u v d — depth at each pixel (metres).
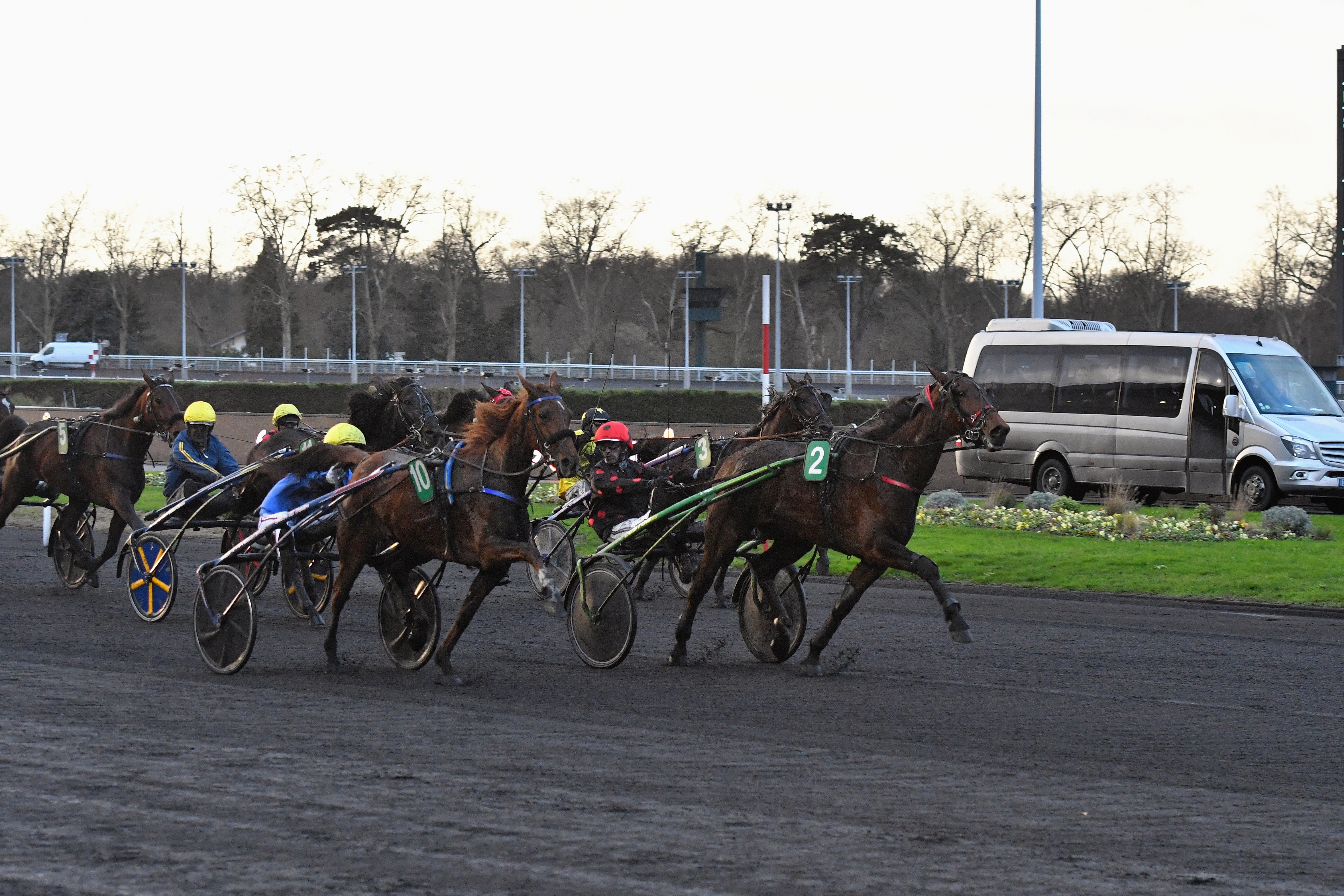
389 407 20.84
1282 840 9.01
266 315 131.62
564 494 23.55
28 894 7.55
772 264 132.75
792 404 19.50
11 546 29.25
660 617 19.67
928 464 14.72
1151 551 25.73
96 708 12.73
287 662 15.80
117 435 21.33
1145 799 9.98
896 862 8.29
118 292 138.12
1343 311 40.62
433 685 14.33
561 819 9.09
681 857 8.31
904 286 127.69
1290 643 17.48
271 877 7.86
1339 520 32.56
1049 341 39.53
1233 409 35.31
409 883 7.77
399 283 136.25
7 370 105.94
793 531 15.49
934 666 15.78
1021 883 7.96
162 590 18.62
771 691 14.12
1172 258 115.50
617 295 141.25
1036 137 46.78
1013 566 24.50
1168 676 15.25
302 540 16.05
